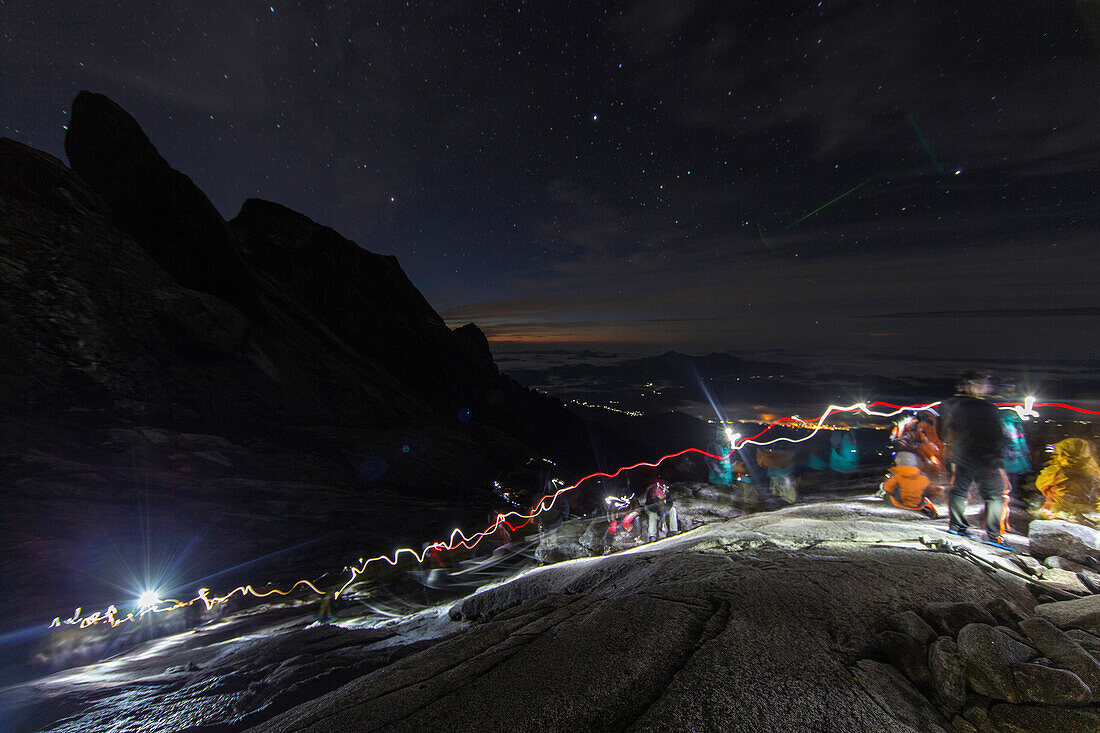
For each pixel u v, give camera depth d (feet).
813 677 7.88
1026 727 6.88
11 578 24.09
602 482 66.90
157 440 44.06
